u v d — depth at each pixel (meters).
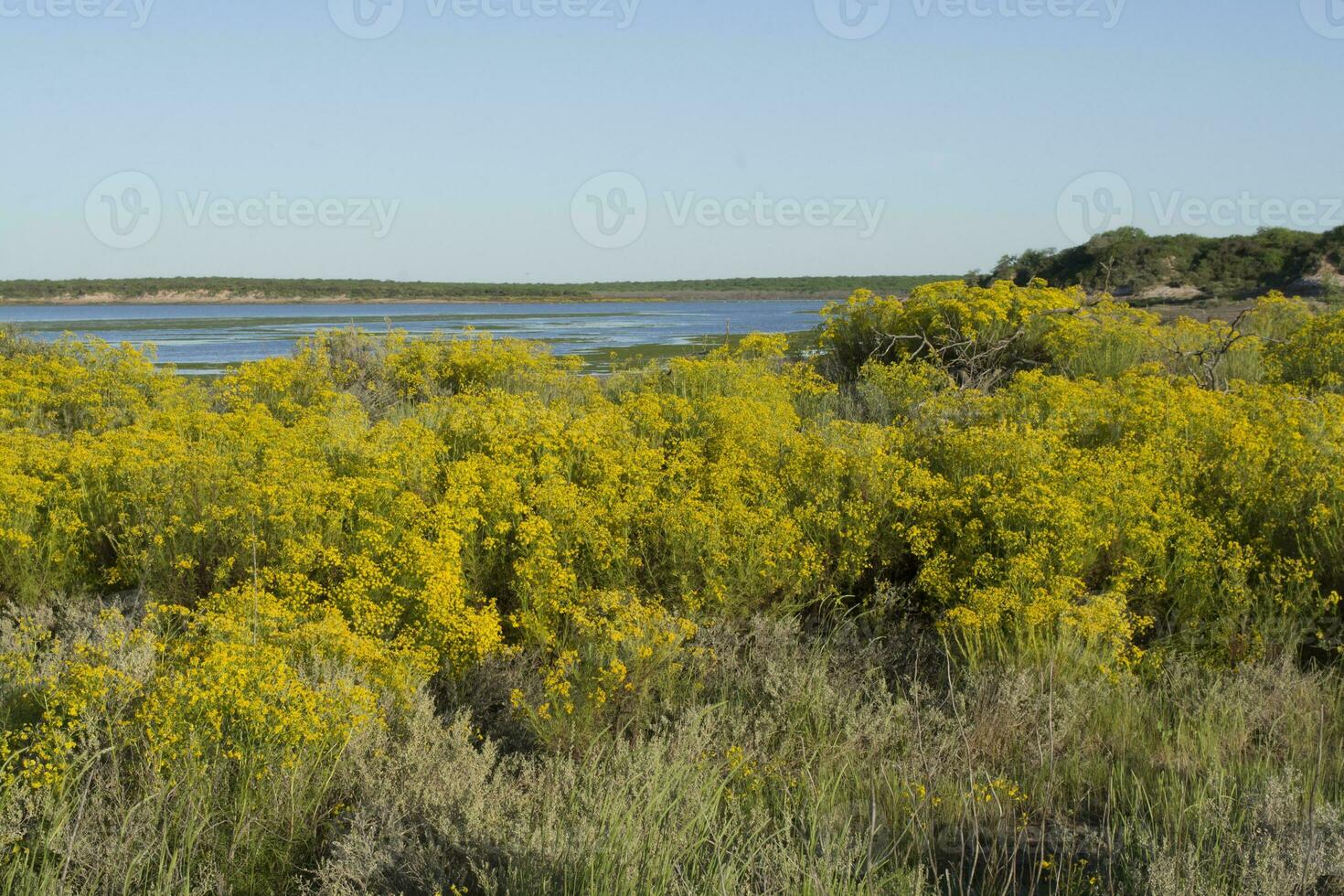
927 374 14.09
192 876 4.15
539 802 4.68
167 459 8.44
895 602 7.22
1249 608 6.56
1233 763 4.94
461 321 82.56
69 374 14.40
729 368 13.41
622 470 8.51
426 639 6.23
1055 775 4.98
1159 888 3.75
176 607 6.11
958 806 4.72
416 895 4.03
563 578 6.66
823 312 17.38
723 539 7.12
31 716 5.08
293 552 7.20
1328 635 6.52
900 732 5.44
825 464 8.12
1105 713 5.52
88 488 8.59
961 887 3.99
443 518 7.27
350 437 10.04
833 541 7.71
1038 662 5.99
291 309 148.38
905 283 180.75
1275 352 15.28
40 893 3.79
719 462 8.88
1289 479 7.70
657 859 3.88
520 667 6.29
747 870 3.91
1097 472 7.52
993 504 7.17
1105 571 7.12
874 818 4.31
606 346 40.91
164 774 4.59
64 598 7.51
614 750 5.26
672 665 5.87
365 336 17.22
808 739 5.43
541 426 9.84
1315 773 4.67
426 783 4.65
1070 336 14.93
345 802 4.71
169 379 15.23
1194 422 9.67
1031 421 10.61
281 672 4.86
